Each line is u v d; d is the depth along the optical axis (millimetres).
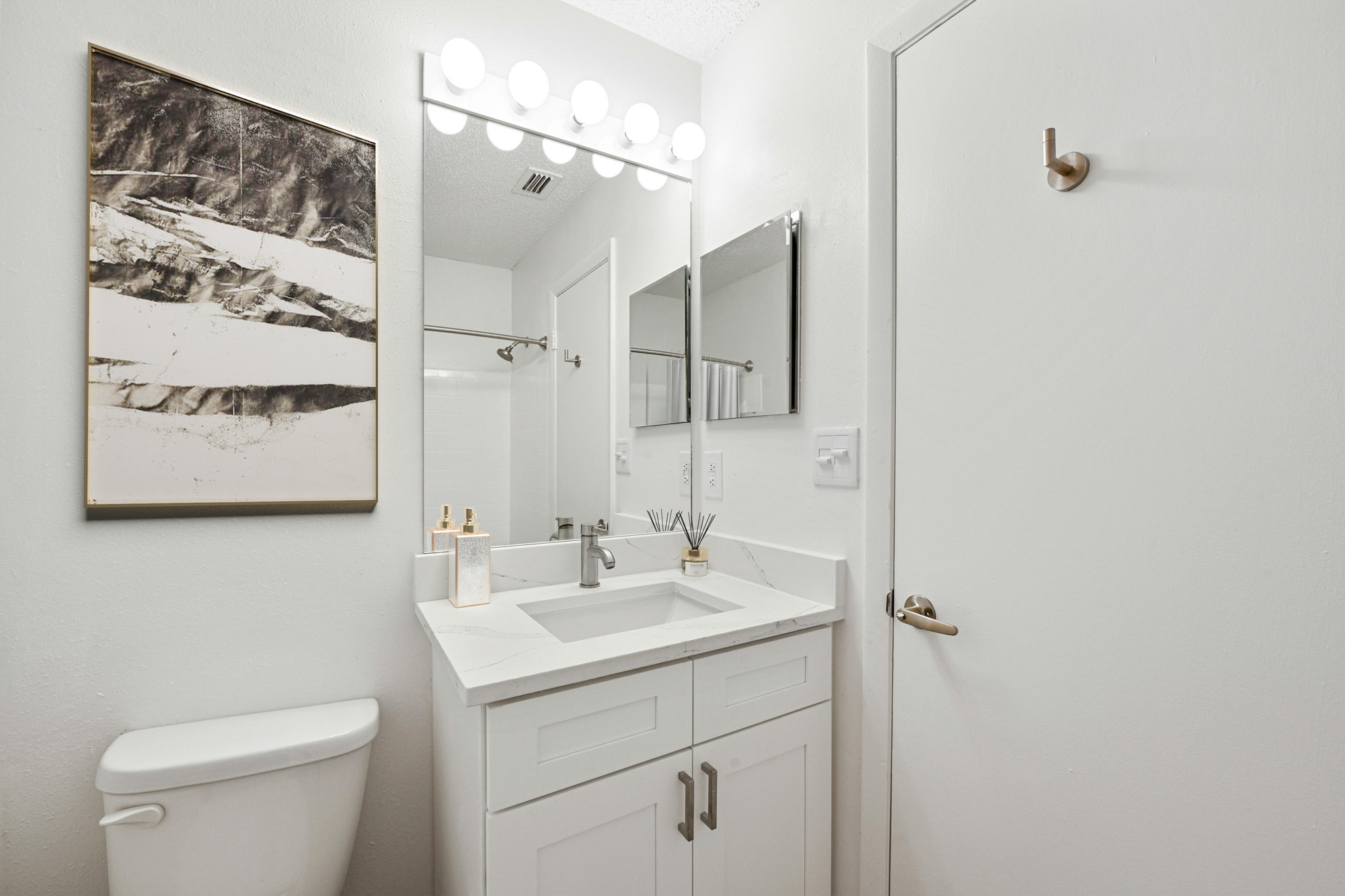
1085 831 861
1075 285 872
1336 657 641
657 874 967
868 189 1159
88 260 950
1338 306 635
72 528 947
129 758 890
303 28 1129
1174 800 771
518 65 1268
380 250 1202
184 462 1014
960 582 1035
